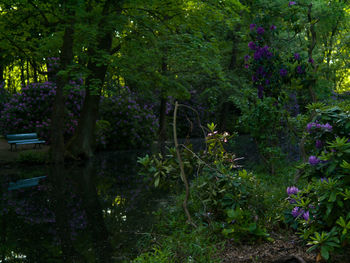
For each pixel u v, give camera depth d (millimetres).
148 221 5215
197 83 20625
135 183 8500
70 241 4520
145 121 19172
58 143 12469
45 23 13906
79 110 17969
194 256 3527
